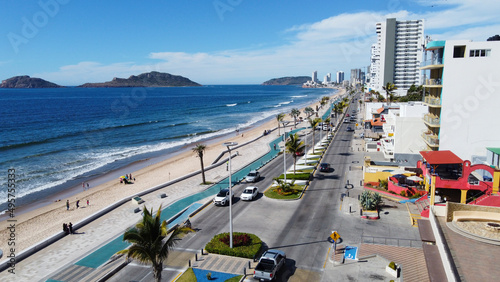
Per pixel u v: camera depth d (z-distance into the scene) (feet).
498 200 103.14
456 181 110.42
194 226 122.01
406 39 622.54
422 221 95.04
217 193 163.22
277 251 91.35
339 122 421.59
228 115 599.57
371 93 600.80
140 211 145.18
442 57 148.36
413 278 81.76
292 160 227.61
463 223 85.30
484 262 67.56
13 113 578.25
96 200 176.35
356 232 110.52
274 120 515.91
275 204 141.69
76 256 104.22
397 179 147.13
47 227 140.67
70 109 647.15
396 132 186.80
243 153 269.64
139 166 257.75
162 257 70.33
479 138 142.31
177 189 176.35
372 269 87.35
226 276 86.43
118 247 109.29
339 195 149.38
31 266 99.14
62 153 300.81
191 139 371.15
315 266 90.58
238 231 115.34
